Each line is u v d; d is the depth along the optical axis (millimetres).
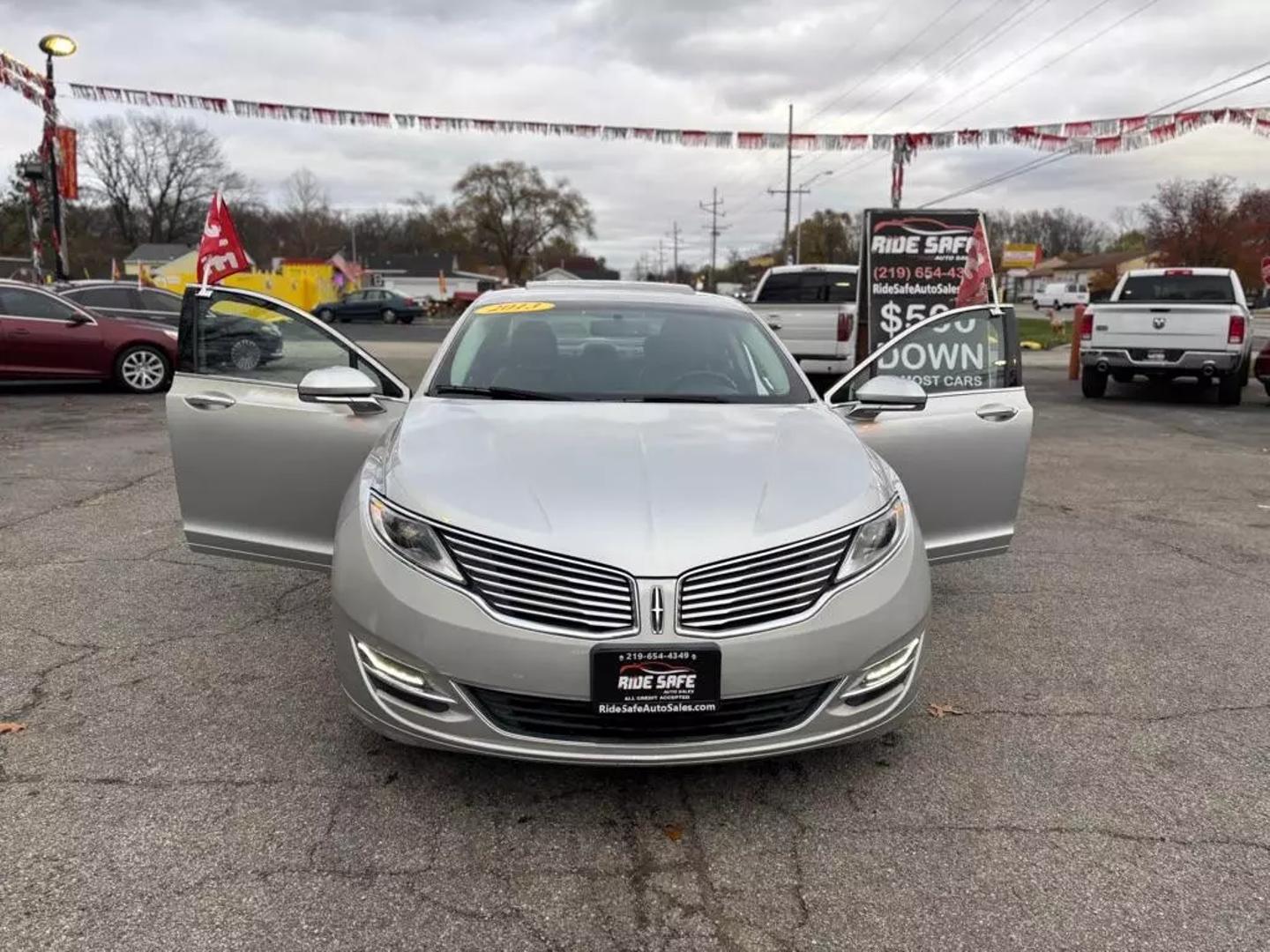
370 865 2568
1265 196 47750
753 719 2717
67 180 14977
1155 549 5820
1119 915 2416
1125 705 3629
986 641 4297
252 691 3594
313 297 50969
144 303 14711
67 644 4023
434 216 88500
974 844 2721
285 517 3887
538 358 3996
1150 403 13477
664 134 13680
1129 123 13031
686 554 2627
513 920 2369
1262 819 2857
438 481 2881
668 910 2424
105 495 6684
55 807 2797
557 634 2594
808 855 2662
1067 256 111750
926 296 9039
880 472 3238
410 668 2721
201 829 2705
